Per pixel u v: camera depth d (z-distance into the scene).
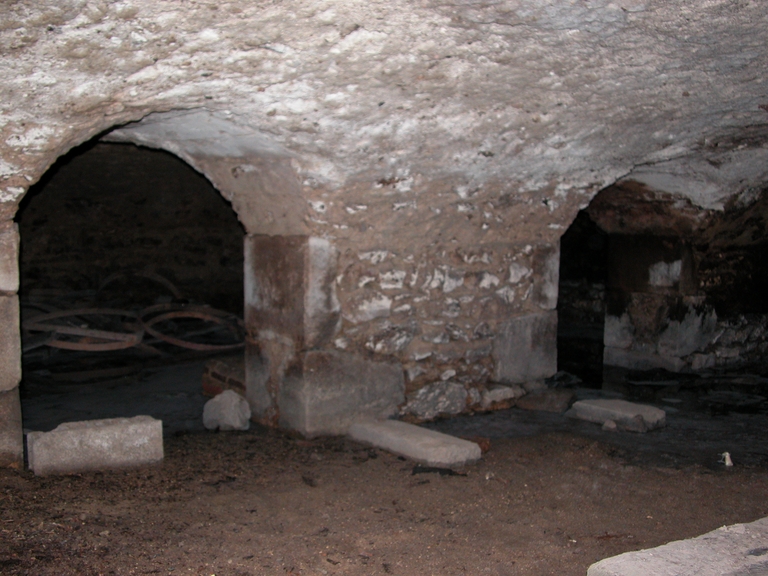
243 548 2.56
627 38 2.98
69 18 2.33
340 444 3.85
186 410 4.64
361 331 4.05
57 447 3.08
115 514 2.75
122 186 6.71
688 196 5.37
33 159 2.86
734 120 4.12
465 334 4.53
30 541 2.44
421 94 3.20
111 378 5.57
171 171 6.63
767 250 6.38
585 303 8.51
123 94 2.82
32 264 6.87
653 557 2.07
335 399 3.95
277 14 2.51
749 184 5.28
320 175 3.57
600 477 3.41
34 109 2.71
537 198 4.53
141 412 4.59
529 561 2.52
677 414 4.69
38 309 6.70
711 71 3.41
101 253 7.25
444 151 3.70
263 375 4.18
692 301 5.85
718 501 3.13
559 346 7.27
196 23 2.49
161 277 7.52
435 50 2.89
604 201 5.94
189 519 2.78
